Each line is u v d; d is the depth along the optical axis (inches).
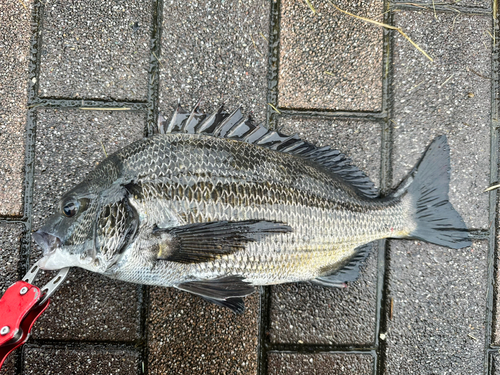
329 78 18.4
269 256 15.7
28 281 15.4
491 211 18.4
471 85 18.4
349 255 16.9
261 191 15.6
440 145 17.5
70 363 17.6
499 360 18.3
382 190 18.4
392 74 18.4
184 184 15.2
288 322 18.1
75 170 17.8
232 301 16.2
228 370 17.8
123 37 18.0
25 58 17.9
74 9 17.9
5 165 17.8
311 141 18.3
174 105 18.1
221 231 15.3
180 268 15.5
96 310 17.8
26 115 17.9
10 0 17.9
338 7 18.4
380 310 18.3
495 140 18.3
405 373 18.2
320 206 16.1
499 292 18.3
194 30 18.1
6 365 17.5
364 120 18.3
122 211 15.0
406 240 18.4
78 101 18.0
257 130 16.6
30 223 17.8
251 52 18.2
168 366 17.6
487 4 18.4
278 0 18.3
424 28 18.4
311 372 18.1
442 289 18.3
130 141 18.0
